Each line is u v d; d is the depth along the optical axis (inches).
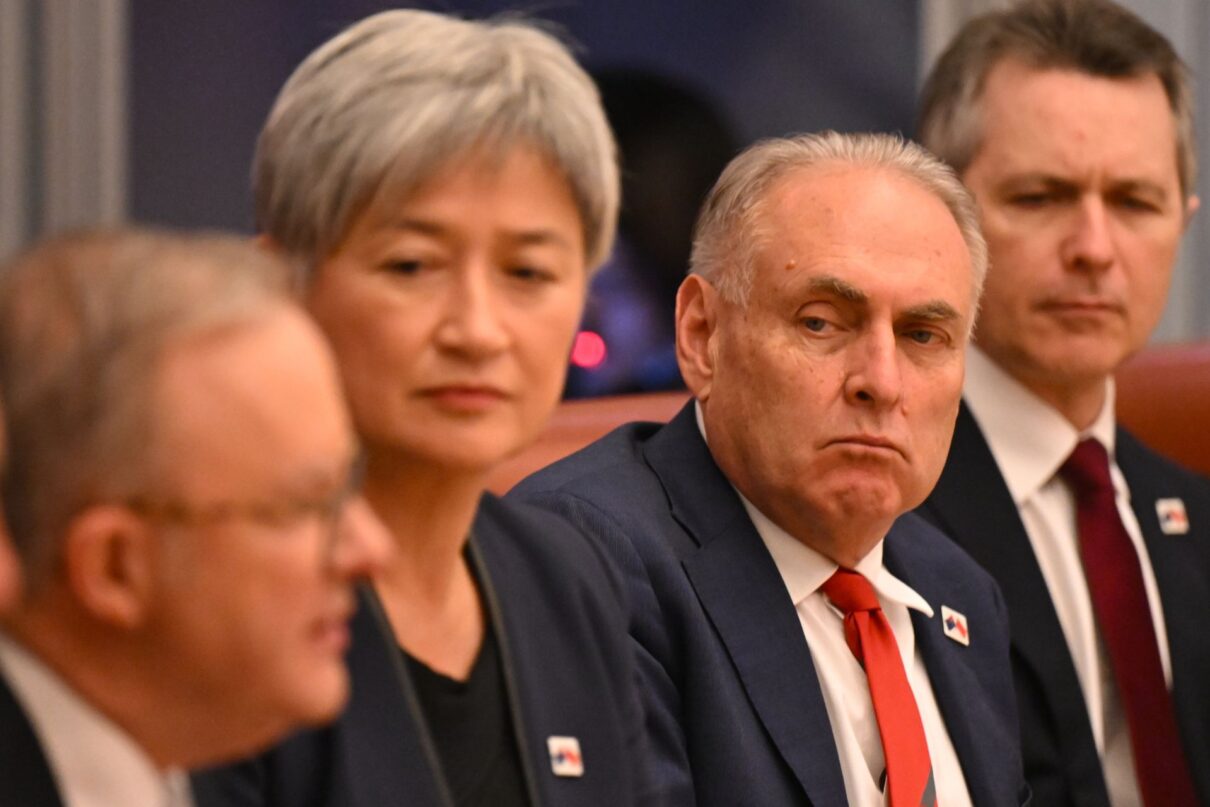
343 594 134.7
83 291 124.8
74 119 455.5
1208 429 389.1
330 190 163.6
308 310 167.3
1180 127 335.0
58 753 129.8
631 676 201.9
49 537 123.4
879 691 243.4
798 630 241.8
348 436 132.6
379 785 165.5
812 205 242.2
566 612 195.8
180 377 123.4
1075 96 322.7
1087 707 300.5
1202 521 332.2
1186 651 316.5
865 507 237.8
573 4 494.9
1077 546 319.3
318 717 132.6
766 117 516.4
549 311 169.5
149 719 131.7
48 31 453.4
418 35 166.6
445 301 165.9
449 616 181.2
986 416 322.3
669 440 259.8
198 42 471.8
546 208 168.1
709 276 253.3
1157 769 304.8
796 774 232.5
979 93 329.4
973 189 327.6
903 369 239.6
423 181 163.5
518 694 183.5
